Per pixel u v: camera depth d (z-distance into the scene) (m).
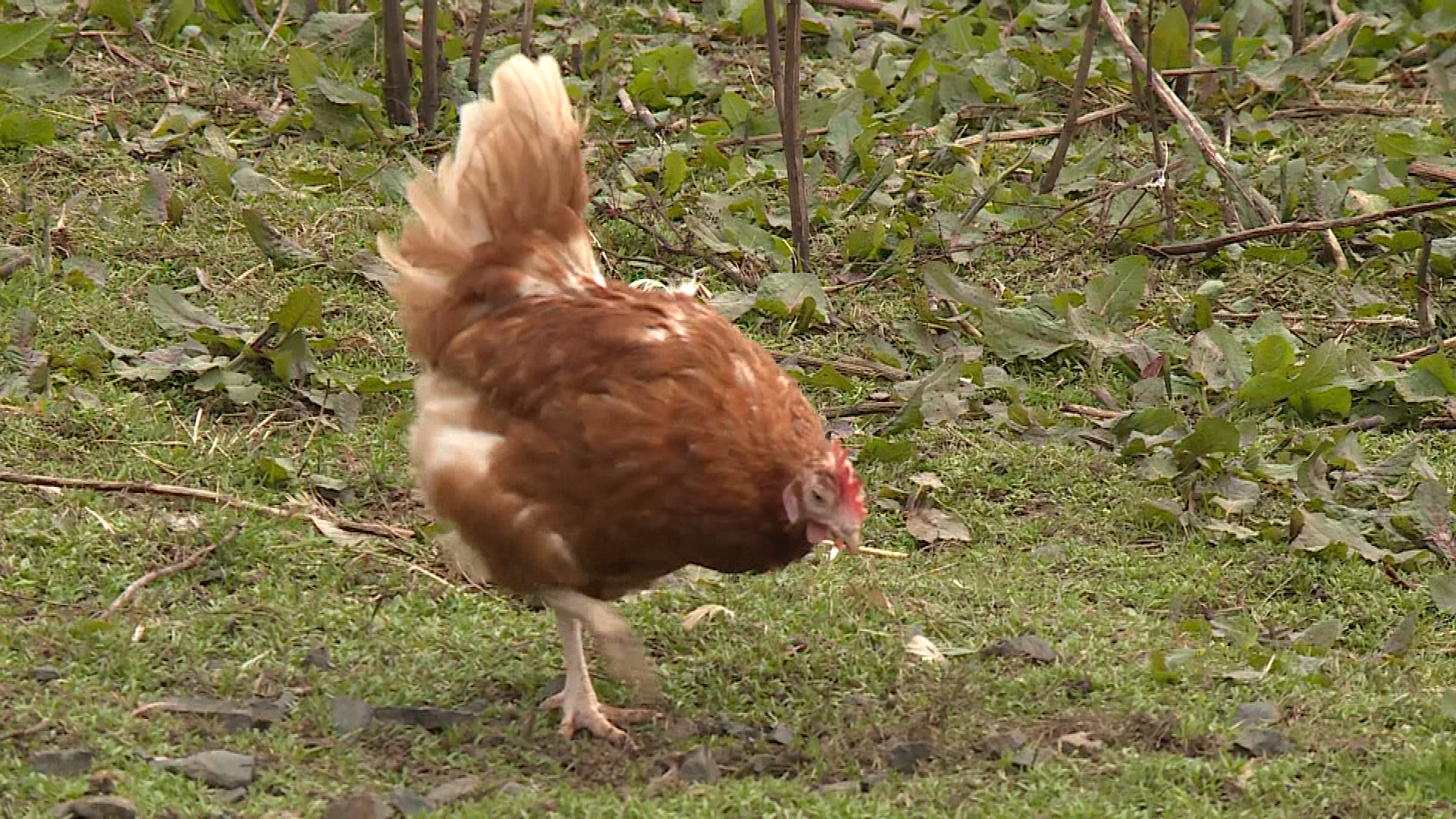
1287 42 12.02
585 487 5.16
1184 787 5.30
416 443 5.58
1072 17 12.27
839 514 5.10
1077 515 7.35
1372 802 5.27
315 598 6.25
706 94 11.06
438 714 5.55
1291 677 6.10
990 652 6.19
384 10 10.30
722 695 5.83
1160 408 7.91
